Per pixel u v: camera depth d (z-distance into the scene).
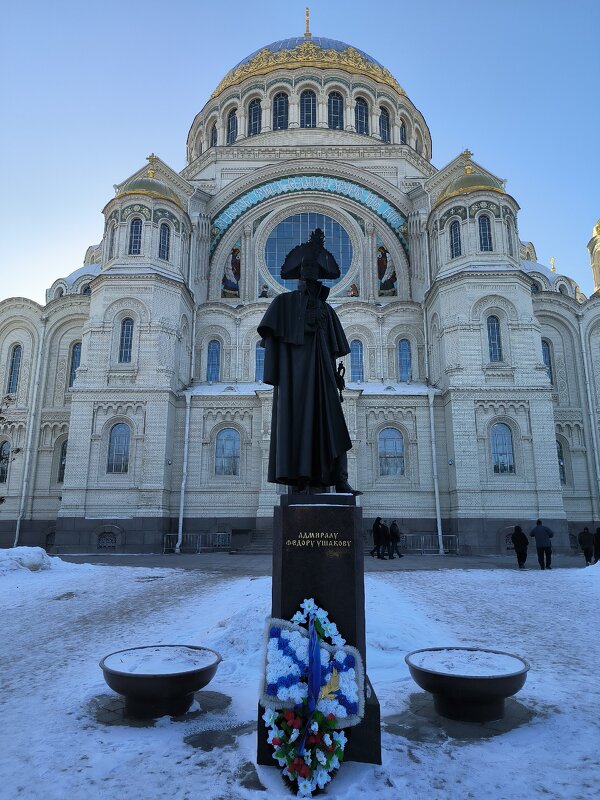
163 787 5.50
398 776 5.71
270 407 38.19
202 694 8.24
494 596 17.06
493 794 5.38
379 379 42.31
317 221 47.75
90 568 24.61
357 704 5.84
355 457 37.62
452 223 40.56
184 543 36.41
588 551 27.00
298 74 52.38
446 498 37.25
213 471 38.19
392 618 11.91
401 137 55.72
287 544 6.36
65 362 43.59
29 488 40.94
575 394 43.09
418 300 44.91
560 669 9.38
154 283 38.50
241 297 45.75
